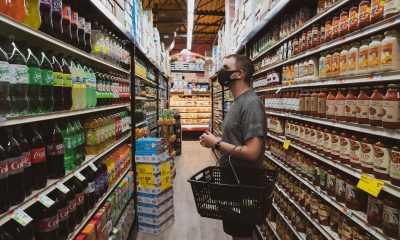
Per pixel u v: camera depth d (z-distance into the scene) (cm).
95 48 256
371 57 153
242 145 202
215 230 378
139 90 473
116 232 272
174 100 1340
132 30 374
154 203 362
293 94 264
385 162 144
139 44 423
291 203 281
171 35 1415
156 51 668
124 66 350
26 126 152
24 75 134
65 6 191
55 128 172
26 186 138
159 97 820
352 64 171
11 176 125
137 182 370
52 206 154
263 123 197
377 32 161
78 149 208
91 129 243
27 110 138
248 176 201
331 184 199
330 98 198
